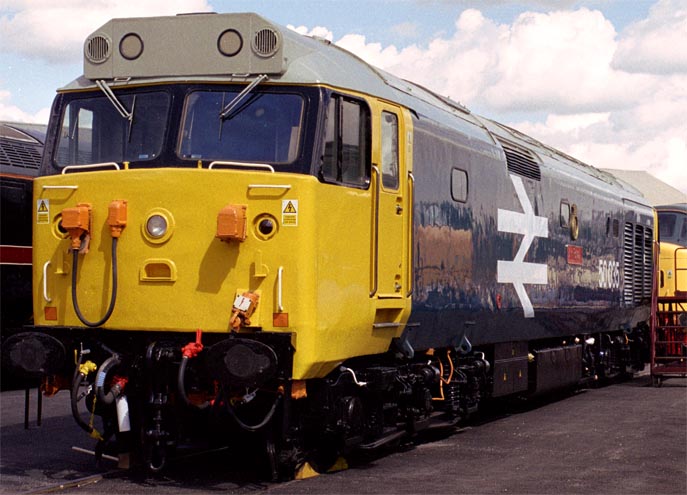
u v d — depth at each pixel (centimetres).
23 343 855
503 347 1344
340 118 874
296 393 827
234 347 783
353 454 1030
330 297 847
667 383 2033
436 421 1169
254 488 836
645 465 972
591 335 1852
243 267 819
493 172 1268
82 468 947
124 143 877
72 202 868
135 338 857
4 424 1248
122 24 889
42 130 1867
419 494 819
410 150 1006
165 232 830
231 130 855
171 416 869
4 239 1552
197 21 872
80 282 857
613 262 1873
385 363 1023
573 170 1697
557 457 1018
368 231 914
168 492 818
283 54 859
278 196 819
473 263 1190
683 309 2116
